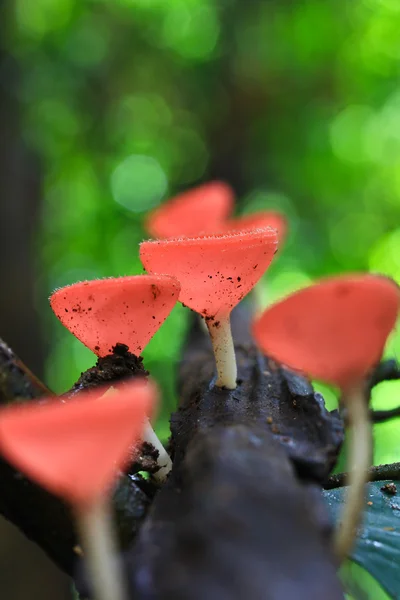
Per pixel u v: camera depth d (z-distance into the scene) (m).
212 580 0.17
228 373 0.24
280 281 1.30
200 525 0.17
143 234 1.40
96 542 0.16
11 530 0.74
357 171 1.36
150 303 0.21
